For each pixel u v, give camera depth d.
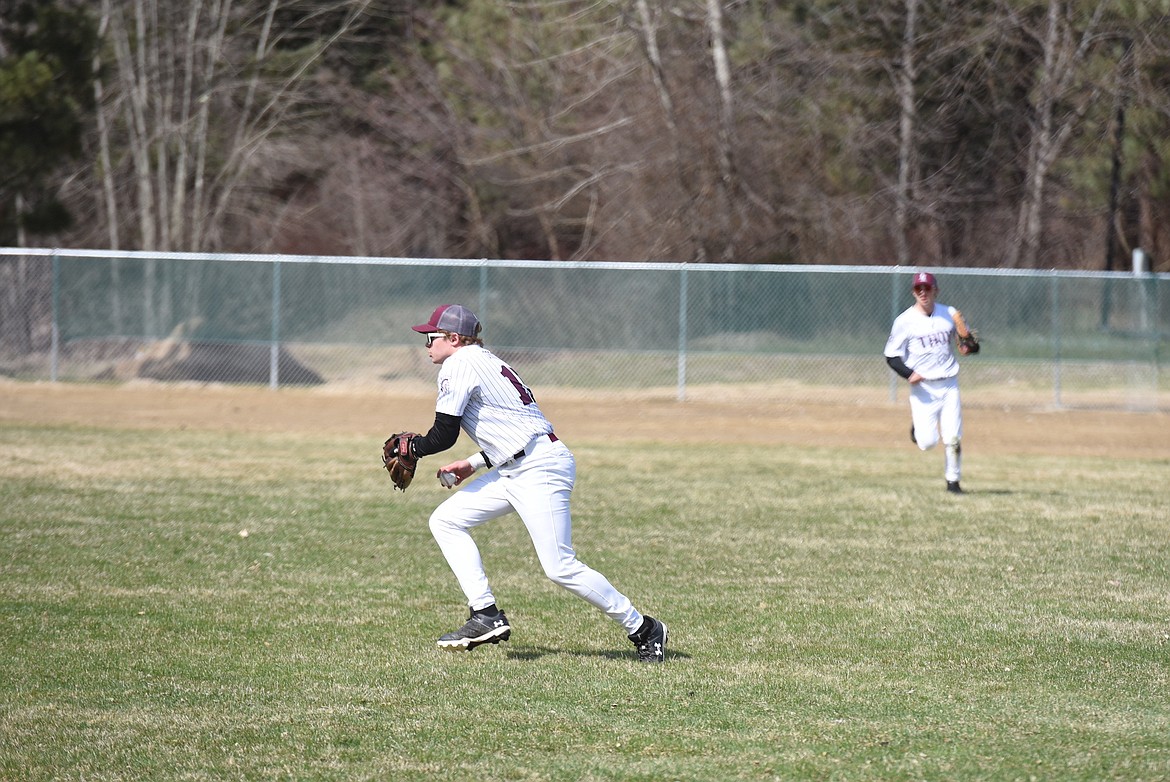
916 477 48.53
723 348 82.25
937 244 107.44
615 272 82.62
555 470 22.14
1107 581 29.73
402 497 42.56
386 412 72.12
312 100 121.75
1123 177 99.75
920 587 29.08
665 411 74.06
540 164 120.44
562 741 18.39
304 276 84.81
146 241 107.31
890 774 16.98
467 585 22.66
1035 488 45.56
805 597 28.08
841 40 103.50
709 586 29.19
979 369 82.62
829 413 72.88
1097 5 96.44
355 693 20.78
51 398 75.88
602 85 103.62
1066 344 80.81
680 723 19.22
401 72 133.25
